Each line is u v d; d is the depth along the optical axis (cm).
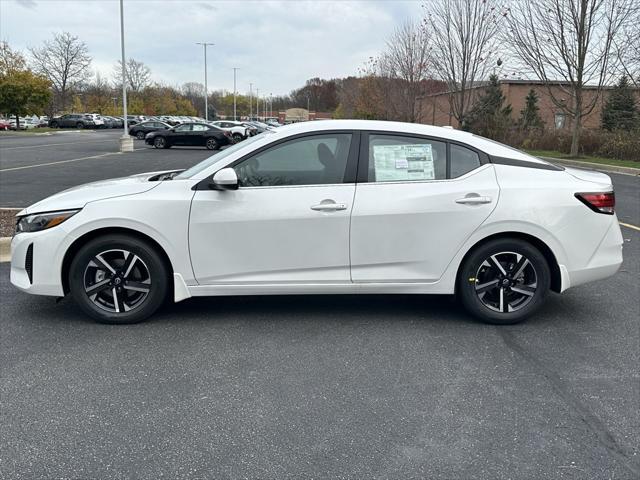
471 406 334
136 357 397
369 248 446
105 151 2712
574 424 317
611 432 309
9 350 407
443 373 377
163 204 437
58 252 438
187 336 436
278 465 275
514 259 458
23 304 505
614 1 2091
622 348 424
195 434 302
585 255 459
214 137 3212
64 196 457
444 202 443
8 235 687
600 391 356
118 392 346
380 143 452
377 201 442
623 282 598
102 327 453
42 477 264
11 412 321
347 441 296
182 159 2266
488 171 455
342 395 346
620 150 2242
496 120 2947
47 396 340
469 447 293
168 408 328
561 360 401
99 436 299
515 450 291
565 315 495
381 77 4147
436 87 3481
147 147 3331
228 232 439
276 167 447
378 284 453
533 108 3559
